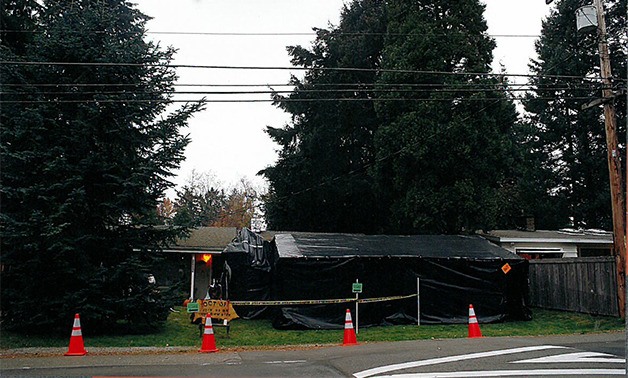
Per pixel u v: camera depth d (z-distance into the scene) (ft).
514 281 62.75
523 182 133.39
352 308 57.57
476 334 48.11
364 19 108.47
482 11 90.99
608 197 122.11
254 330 55.11
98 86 51.80
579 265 66.39
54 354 40.93
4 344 44.83
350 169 114.42
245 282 64.64
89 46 51.60
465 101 85.40
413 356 35.63
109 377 30.63
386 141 89.40
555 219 130.00
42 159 48.34
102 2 54.54
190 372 32.22
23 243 46.34
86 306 47.67
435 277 60.90
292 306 56.03
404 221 93.76
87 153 50.78
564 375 28.71
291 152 118.11
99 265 52.01
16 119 47.34
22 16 66.18
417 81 87.81
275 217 119.34
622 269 56.70
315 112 112.98
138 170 50.72
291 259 57.00
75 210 49.39
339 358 36.68
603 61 57.06
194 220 56.03
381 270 59.77
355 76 109.60
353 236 67.77
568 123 132.98
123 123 51.60
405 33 90.68
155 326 53.36
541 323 59.88
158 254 55.01
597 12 57.41
